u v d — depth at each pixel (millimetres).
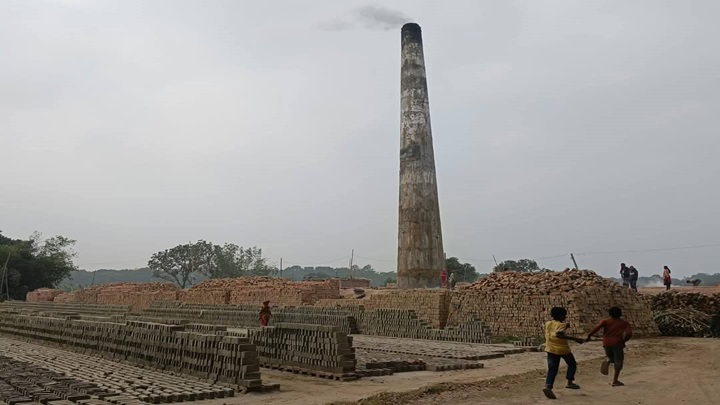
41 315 25516
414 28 36844
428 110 36125
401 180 35312
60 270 77875
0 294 65812
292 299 37719
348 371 13180
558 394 10445
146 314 37562
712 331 22266
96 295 59031
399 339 24609
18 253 72125
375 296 30297
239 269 90500
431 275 33688
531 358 17172
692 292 25469
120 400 9914
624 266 29703
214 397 10859
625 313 22484
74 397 10195
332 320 28469
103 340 18016
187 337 13867
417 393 10680
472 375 13570
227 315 32406
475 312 24844
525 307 22922
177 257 87625
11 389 11289
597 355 16750
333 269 136625
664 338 22281
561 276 23703
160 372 14141
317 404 10008
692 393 10258
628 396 10117
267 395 11125
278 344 15164
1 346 21938
